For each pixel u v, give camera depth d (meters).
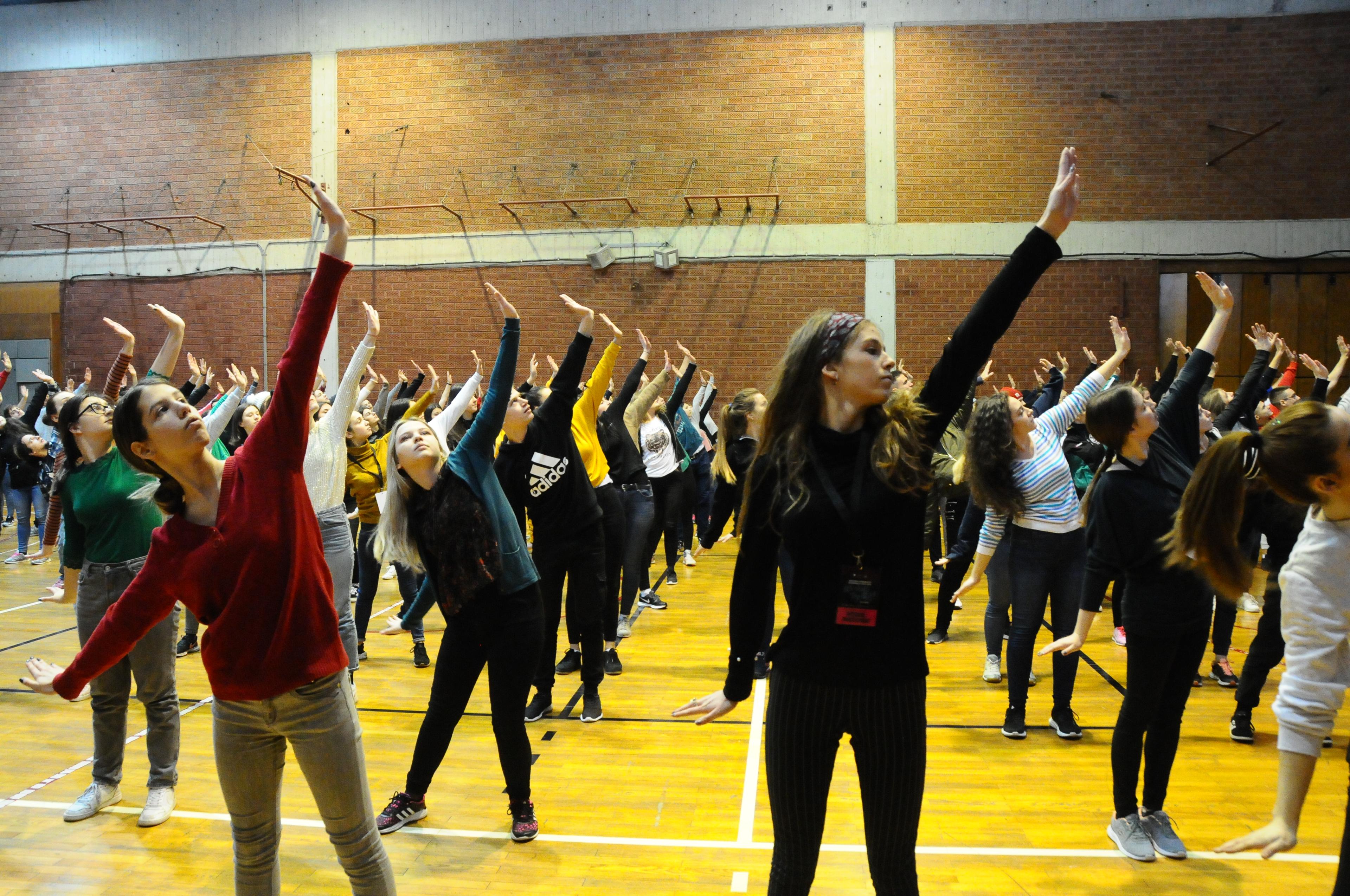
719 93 11.60
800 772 1.80
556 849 3.04
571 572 4.32
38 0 12.69
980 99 11.24
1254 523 3.72
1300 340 10.92
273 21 12.29
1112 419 2.85
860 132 11.41
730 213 11.66
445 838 3.12
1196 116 10.98
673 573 8.16
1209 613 2.81
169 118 12.53
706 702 1.93
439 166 12.06
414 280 12.15
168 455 1.88
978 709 4.47
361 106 12.16
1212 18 10.92
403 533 2.97
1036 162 11.20
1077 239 11.20
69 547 3.18
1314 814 3.28
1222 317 3.18
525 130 11.91
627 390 5.82
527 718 4.36
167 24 12.50
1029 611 4.00
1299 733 1.65
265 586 1.88
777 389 1.83
